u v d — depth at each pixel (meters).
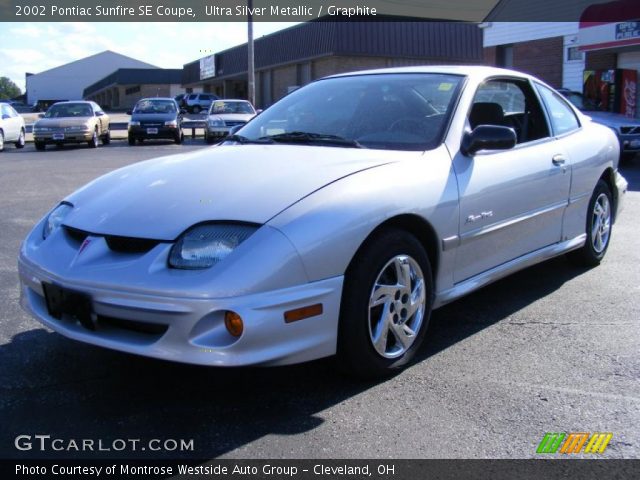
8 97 146.62
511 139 3.53
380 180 3.14
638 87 18.14
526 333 3.89
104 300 2.77
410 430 2.76
